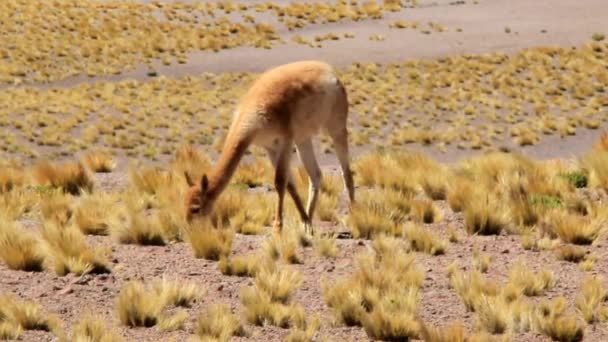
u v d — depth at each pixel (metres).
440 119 129.00
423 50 162.25
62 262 27.78
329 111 34.91
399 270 27.98
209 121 127.31
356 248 32.03
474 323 24.19
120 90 143.88
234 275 28.47
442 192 42.66
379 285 26.17
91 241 32.59
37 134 119.25
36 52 161.88
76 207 37.47
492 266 30.06
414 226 33.06
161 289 25.61
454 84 143.62
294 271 27.70
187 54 165.38
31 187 45.69
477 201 36.31
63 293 25.80
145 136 122.00
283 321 23.98
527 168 46.47
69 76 153.00
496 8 191.25
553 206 37.31
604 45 160.25
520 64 151.62
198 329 22.75
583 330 23.31
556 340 23.17
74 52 163.88
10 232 30.25
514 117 128.25
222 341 22.03
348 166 36.66
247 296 25.14
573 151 113.25
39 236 30.84
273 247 30.84
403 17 186.50
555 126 121.62
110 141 117.62
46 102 135.00
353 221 34.44
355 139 117.81
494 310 23.86
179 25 183.12
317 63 35.25
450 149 115.62
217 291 26.66
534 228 35.25
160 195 40.91
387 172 46.59
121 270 28.53
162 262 29.75
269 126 32.50
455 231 33.78
